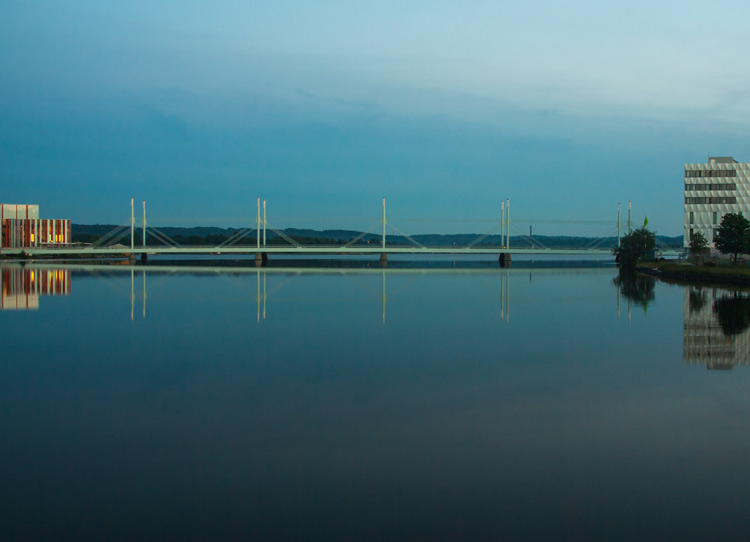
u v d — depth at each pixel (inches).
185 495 460.8
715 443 558.6
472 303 1866.4
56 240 6830.7
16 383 794.8
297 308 1713.8
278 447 553.0
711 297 2004.2
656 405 679.7
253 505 445.7
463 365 898.7
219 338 1163.3
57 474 496.7
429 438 574.9
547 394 728.3
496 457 528.4
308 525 417.7
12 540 399.2
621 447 550.0
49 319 1457.9
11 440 573.0
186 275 3521.2
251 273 3863.2
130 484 478.9
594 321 1402.6
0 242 6220.5
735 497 453.4
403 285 2738.7
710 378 807.7
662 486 471.8
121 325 1353.3
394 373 845.8
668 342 1096.2
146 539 401.4
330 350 1028.5
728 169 5147.6
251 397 720.3
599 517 426.6
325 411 661.3
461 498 454.6
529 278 3390.7
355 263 6441.9
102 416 645.9
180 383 791.1
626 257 5201.8
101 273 3639.3
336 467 509.0
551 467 507.5
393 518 426.3
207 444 561.0
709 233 5172.2
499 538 400.5
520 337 1165.1
